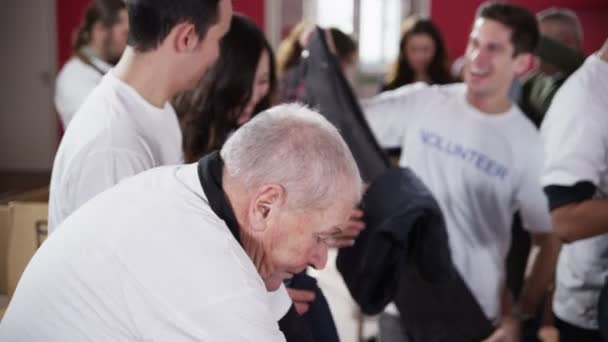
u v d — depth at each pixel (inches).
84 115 48.8
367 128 68.2
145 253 35.3
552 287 77.6
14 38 294.5
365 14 272.2
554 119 56.4
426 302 69.2
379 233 62.9
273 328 34.9
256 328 33.9
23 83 298.2
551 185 55.2
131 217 36.8
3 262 64.2
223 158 37.4
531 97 81.8
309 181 34.5
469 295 69.2
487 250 73.0
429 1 263.1
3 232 63.9
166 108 53.4
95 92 50.5
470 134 72.8
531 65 86.2
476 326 68.8
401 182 65.0
